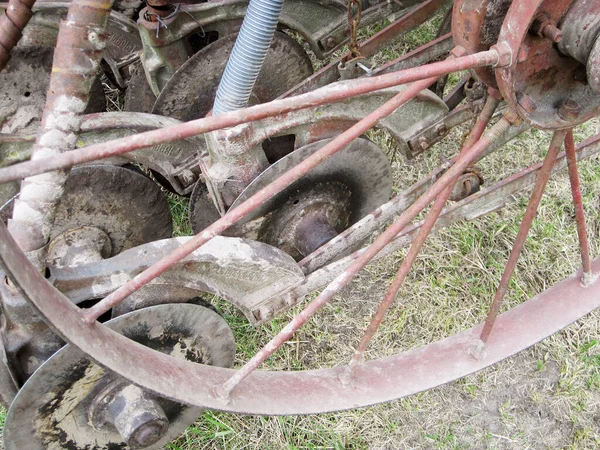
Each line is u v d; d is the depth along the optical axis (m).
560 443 2.65
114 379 2.13
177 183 2.79
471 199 2.61
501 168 3.43
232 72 2.24
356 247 2.87
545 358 2.86
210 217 2.90
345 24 3.24
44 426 2.10
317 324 2.92
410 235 2.60
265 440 2.58
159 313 2.09
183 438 2.58
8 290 1.89
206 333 2.29
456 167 1.79
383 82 1.49
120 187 2.57
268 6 2.12
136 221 2.70
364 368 2.35
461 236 3.16
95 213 2.56
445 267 3.09
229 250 2.16
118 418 2.14
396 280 2.01
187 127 1.35
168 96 2.94
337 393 2.25
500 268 3.09
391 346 2.87
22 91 3.05
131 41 3.22
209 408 2.00
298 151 2.37
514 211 3.25
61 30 1.70
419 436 2.64
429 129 2.80
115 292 1.70
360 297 3.02
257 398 2.12
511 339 2.46
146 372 1.87
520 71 1.70
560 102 1.80
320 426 2.62
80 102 1.75
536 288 3.05
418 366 2.38
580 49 1.65
